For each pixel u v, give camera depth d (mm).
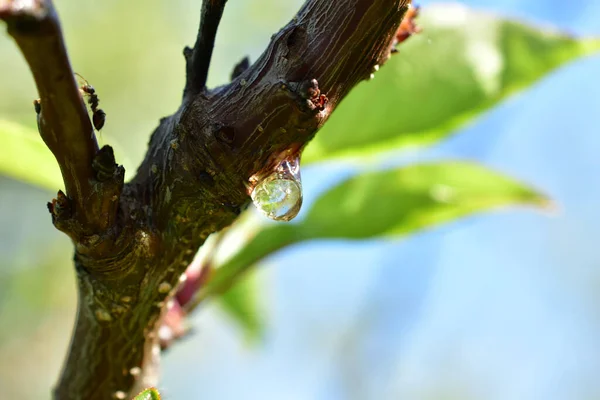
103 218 180
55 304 541
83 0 513
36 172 234
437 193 244
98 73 501
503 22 238
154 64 521
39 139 227
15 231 509
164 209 187
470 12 238
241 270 230
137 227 185
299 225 237
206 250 226
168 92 521
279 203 184
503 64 236
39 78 167
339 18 178
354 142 235
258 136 180
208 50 183
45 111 171
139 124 504
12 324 531
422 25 237
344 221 240
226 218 188
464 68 235
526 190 249
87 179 176
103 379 203
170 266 190
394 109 234
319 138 235
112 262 185
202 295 227
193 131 182
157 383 207
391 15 179
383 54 182
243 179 183
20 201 509
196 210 186
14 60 443
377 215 242
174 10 533
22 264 517
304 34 179
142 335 199
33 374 570
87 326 199
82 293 194
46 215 521
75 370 203
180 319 222
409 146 239
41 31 163
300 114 178
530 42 236
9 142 228
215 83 503
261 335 306
